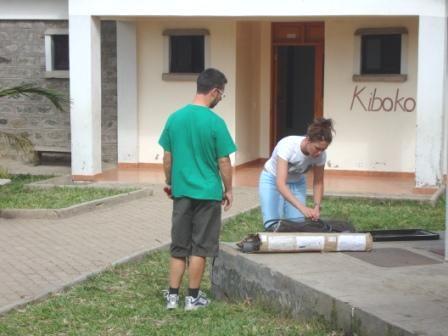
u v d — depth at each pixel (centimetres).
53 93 1293
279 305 638
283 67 1606
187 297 682
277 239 689
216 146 654
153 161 1575
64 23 1644
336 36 1480
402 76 1441
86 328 646
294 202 710
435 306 552
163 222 1077
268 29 1597
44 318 673
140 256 885
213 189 654
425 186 1272
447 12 1211
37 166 1630
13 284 770
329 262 668
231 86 1507
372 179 1449
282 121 1622
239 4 1314
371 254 699
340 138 1491
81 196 1224
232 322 632
